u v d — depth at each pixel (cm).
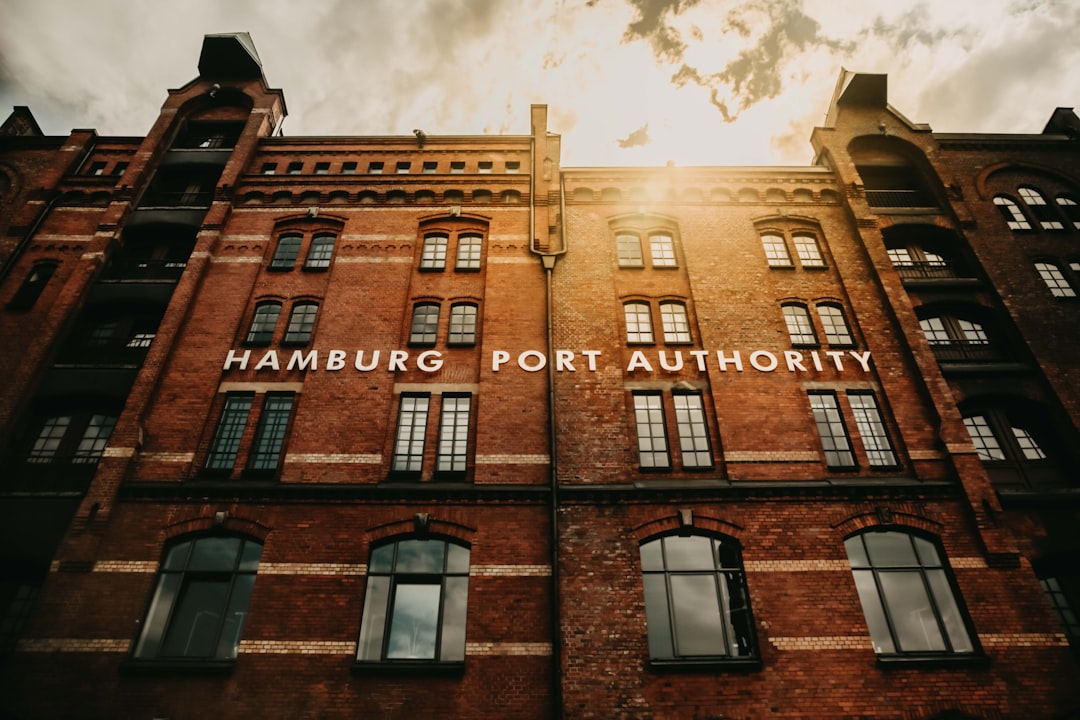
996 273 1538
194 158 1797
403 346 1412
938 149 1812
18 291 1516
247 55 2005
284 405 1317
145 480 1178
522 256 1566
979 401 1357
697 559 1122
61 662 982
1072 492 1173
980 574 1088
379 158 1822
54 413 1352
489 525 1138
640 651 1007
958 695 974
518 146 1847
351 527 1130
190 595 1077
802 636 1027
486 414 1280
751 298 1485
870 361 1389
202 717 945
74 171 1791
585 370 1350
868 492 1173
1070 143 1836
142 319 1521
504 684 984
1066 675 988
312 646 1010
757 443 1252
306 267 1551
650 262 1583
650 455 1264
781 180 1748
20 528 1140
